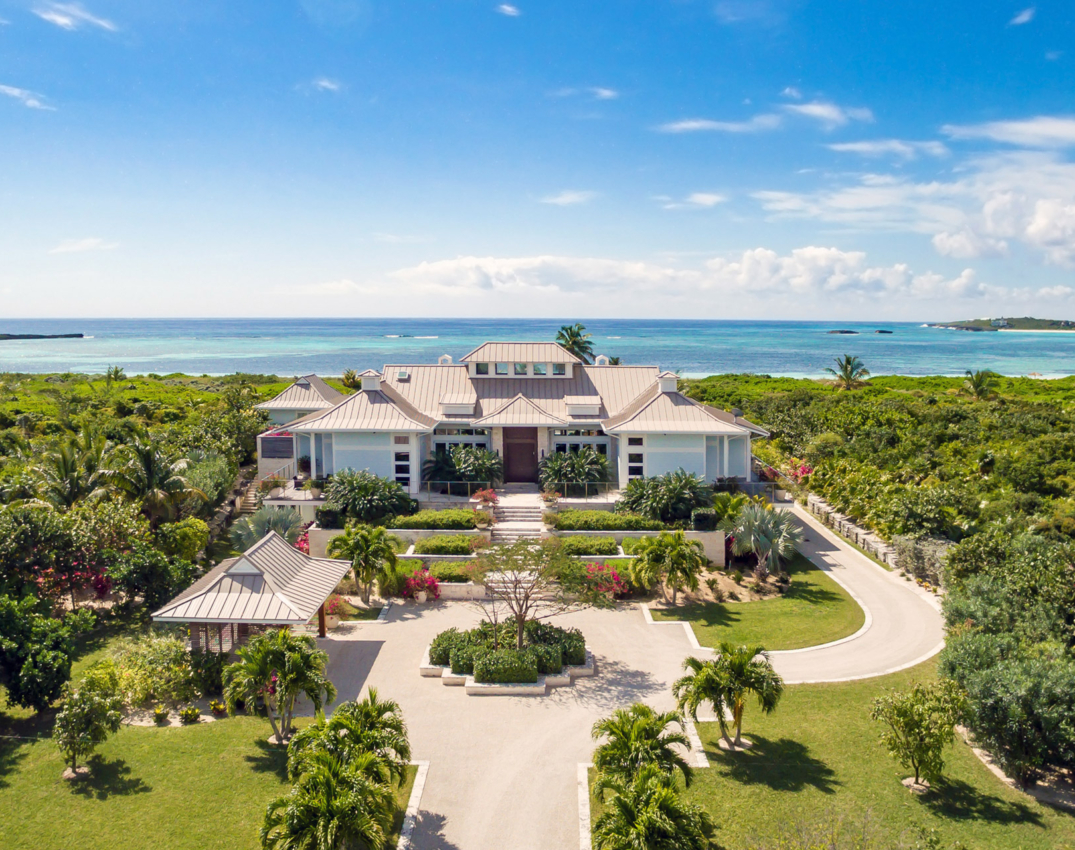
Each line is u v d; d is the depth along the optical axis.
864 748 21.00
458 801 18.64
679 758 17.66
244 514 42.88
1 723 22.36
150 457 36.19
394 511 38.09
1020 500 42.09
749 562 36.41
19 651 22.52
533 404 44.00
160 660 24.17
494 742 21.36
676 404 42.12
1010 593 25.23
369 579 31.88
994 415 67.50
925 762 18.67
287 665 20.12
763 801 18.47
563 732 21.92
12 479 36.62
